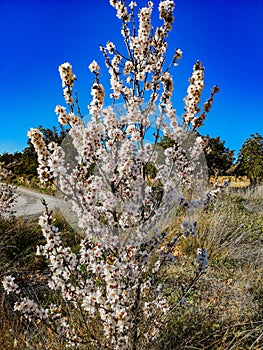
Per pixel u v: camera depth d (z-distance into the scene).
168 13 2.63
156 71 2.64
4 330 2.97
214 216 6.23
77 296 2.39
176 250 5.00
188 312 3.37
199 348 2.77
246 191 11.34
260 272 4.71
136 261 2.39
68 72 2.35
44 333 2.92
